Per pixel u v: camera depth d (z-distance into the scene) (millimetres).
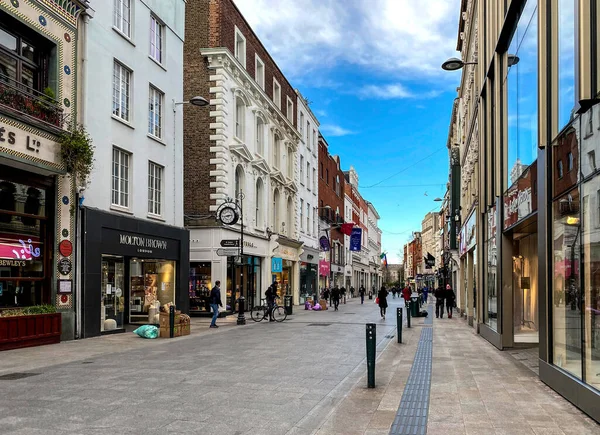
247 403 7059
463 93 29547
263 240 31328
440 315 27406
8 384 8266
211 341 14422
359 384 8375
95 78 15883
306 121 43656
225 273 25125
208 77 25672
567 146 7461
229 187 26234
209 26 25859
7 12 12461
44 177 13883
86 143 14242
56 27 14172
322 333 16812
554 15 8070
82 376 8969
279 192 35219
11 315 12586
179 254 20891
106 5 16609
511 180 11875
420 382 8477
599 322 6199
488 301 15367
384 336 16094
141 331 15117
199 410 6664
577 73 6789
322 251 48688
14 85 13078
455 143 39156
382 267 117188
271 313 22328
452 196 38406
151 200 19656
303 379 8797
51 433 5641
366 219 85750
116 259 17172
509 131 12242
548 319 8195
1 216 12703
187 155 25641
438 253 85688
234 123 27109
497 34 13398
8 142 12070
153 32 20125
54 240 14047
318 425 6008
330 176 55719
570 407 6711
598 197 6293
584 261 6738
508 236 12906
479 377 8898
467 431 5621
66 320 14258
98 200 15961
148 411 6598
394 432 5641
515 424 5895
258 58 31016
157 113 20266
